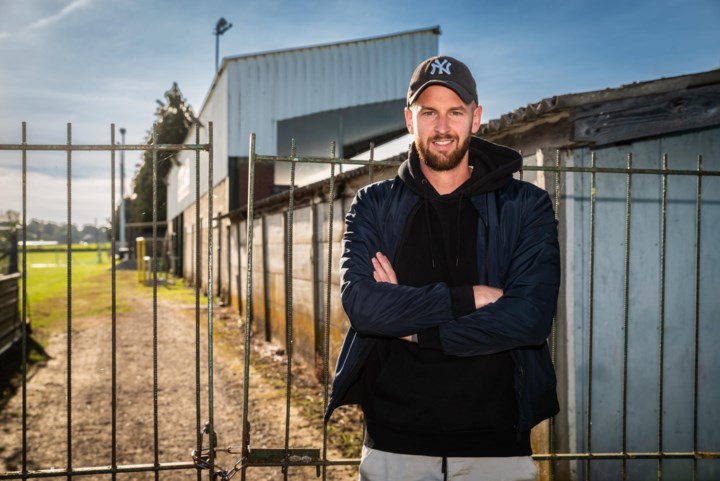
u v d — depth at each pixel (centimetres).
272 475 441
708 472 393
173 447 500
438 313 166
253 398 650
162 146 249
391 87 1856
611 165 385
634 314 388
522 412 175
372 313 170
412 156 191
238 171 1688
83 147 240
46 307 1488
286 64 1756
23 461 243
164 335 1080
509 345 167
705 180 398
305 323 830
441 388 173
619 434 385
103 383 719
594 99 357
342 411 591
